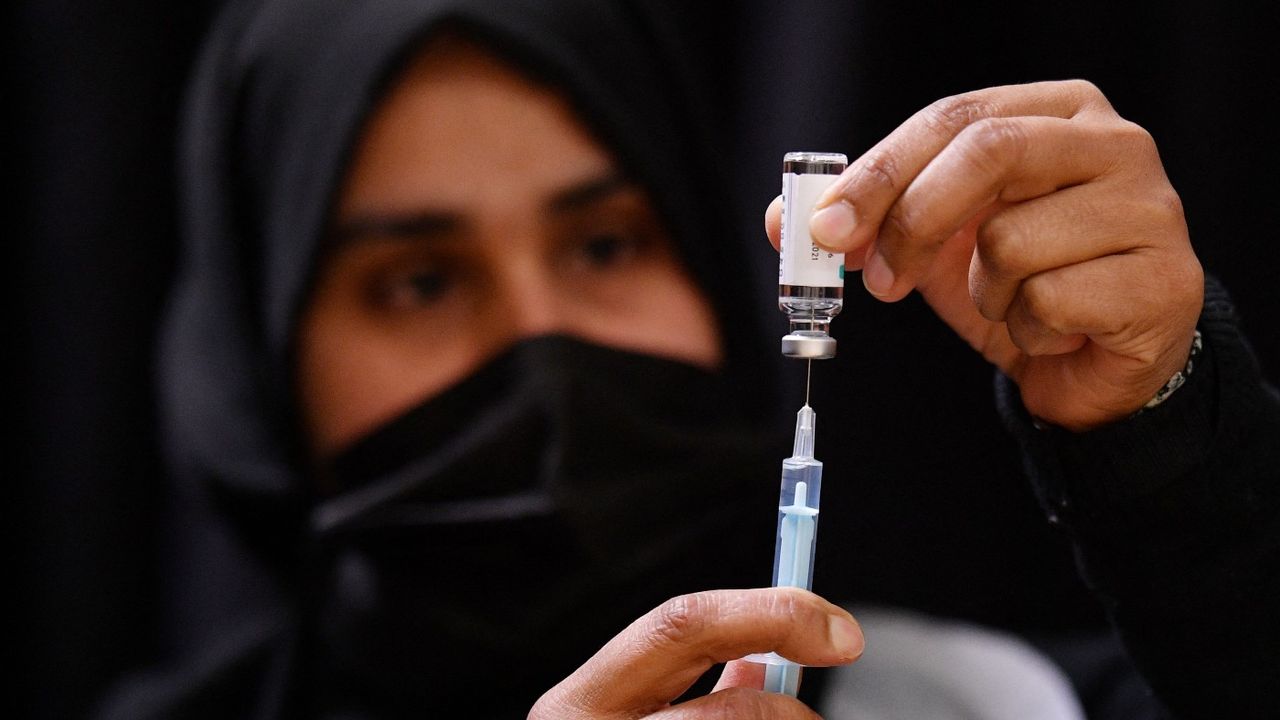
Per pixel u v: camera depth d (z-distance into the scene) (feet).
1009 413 3.58
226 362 6.19
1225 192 6.73
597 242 5.69
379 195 5.43
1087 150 2.92
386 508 5.32
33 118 7.41
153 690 6.96
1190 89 6.72
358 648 5.67
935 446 7.17
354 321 5.59
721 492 5.62
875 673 6.21
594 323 5.60
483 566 5.39
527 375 5.32
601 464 5.37
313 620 5.81
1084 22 6.80
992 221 2.95
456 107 5.41
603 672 3.07
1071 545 3.64
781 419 6.47
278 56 5.87
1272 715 3.46
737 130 7.25
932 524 7.18
